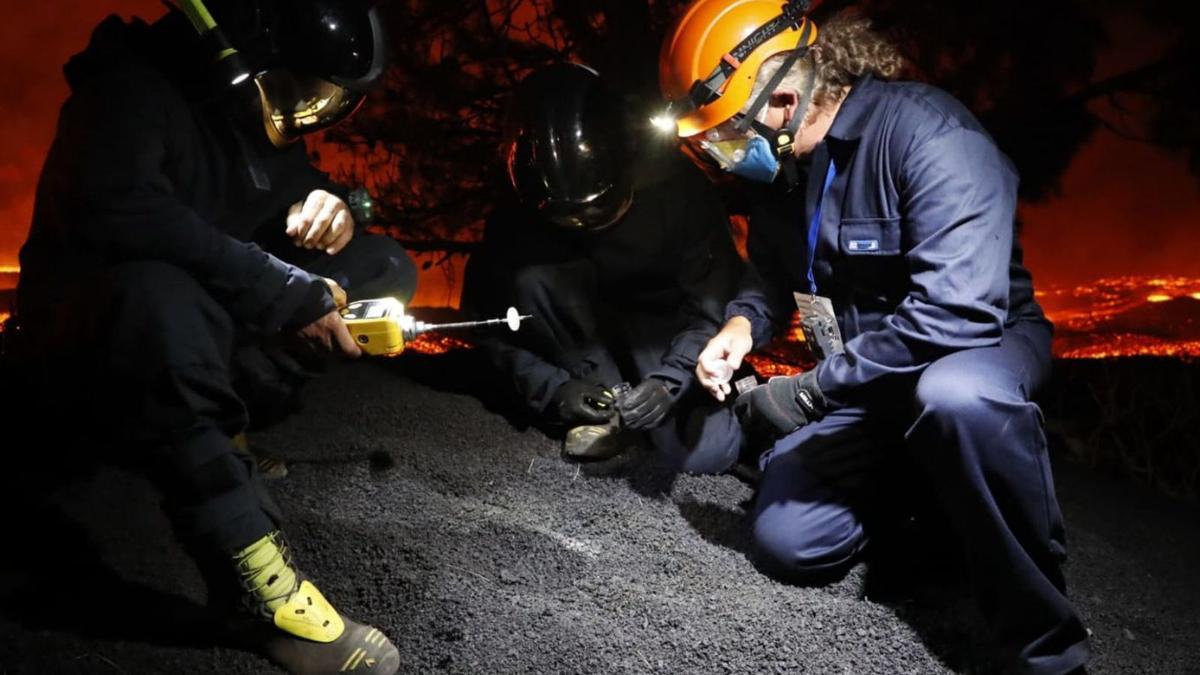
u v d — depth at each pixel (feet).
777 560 9.33
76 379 7.54
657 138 11.85
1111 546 10.91
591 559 9.39
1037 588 7.75
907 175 8.52
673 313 12.41
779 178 9.70
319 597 7.48
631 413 10.94
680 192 12.11
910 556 9.95
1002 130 20.16
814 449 9.65
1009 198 8.46
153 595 8.20
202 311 7.37
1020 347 8.63
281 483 10.48
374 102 19.98
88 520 9.12
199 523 7.14
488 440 12.14
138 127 7.55
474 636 7.84
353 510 9.97
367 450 11.39
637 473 11.43
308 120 8.56
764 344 10.85
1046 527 7.84
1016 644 7.96
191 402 7.08
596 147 10.97
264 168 8.95
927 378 8.05
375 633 7.45
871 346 8.46
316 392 12.98
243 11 7.94
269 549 7.29
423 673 7.51
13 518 9.02
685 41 8.96
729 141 9.02
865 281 9.18
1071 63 20.35
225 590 7.31
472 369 14.49
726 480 11.46
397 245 10.57
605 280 12.31
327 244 9.60
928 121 8.56
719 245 12.25
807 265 9.67
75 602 8.00
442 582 8.56
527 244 12.16
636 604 8.54
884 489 10.02
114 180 7.28
